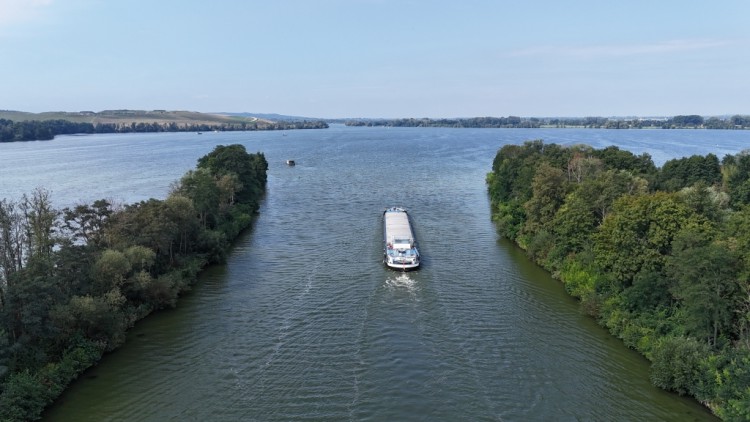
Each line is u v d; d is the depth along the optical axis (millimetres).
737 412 45250
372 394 52656
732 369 49156
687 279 57375
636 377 56219
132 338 64688
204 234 94938
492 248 103000
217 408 50406
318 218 130250
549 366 58281
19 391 48188
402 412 49844
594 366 58344
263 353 60875
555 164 128750
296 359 59469
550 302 76062
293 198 158875
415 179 198500
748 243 57156
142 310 70625
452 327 67625
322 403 51188
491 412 50094
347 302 75438
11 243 63844
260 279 85188
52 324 56000
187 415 49375
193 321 69500
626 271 68375
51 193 157625
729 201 98625
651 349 58688
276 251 100938
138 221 80188
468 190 172000
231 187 127312
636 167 128750
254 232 116125
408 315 71062
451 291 79938
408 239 95250
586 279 77938
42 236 67062
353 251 100438
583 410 50531
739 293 54656
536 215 102312
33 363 53875
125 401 51625
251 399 51844
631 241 67125
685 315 58375
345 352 61000
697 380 52250
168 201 89375
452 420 48812
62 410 50156
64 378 53938
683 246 60094
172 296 73938
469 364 58562
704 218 68438
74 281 63875
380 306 74000
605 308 68438
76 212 75438
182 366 58062
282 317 70500
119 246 74188
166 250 81812
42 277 56750
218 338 64562
